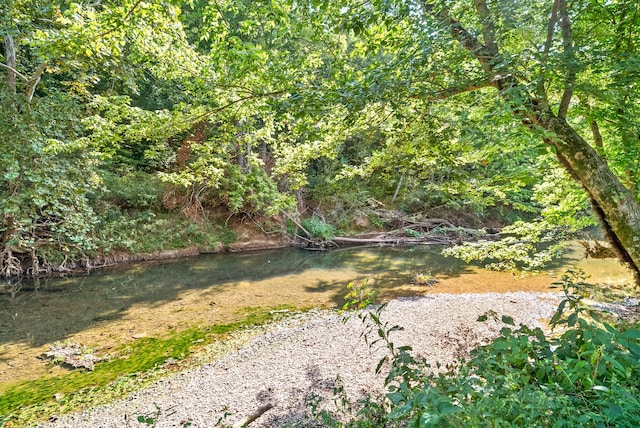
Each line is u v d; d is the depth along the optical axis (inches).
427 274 407.2
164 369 199.3
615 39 131.3
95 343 234.4
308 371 188.4
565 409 48.2
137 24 179.3
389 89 117.6
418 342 218.8
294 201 374.3
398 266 461.7
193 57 203.8
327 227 629.9
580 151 127.6
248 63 158.2
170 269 450.6
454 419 48.1
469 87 129.3
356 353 207.5
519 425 49.8
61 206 345.1
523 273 291.6
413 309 284.0
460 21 141.1
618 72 115.3
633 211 121.6
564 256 475.5
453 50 127.9
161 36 193.5
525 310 277.9
